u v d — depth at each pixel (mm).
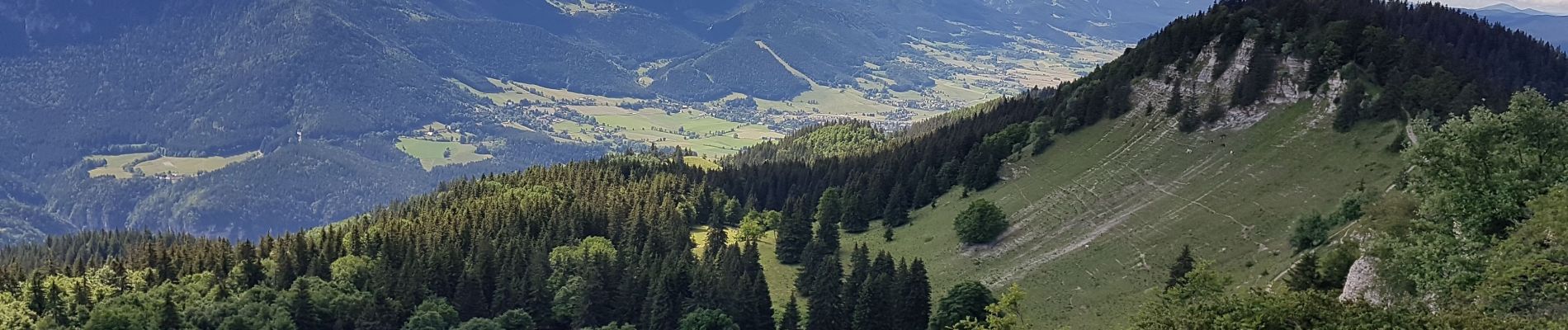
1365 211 132375
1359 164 170625
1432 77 186750
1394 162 164625
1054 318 158750
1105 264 173375
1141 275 162750
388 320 184625
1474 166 98500
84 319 181250
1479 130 100875
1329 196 164000
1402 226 107812
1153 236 176500
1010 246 197500
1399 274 95125
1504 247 81375
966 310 150250
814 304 172500
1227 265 154250
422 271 194250
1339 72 199500
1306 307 74875
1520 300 76688
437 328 177625
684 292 184500
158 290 186250
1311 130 191875
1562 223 76875
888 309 161875
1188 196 188125
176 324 175500
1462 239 90750
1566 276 73812
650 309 180125
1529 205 83688
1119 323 144750
